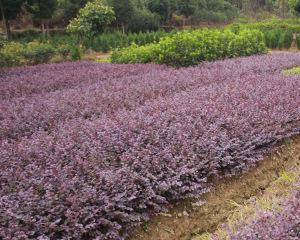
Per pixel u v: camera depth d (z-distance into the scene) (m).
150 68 15.88
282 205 4.86
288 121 8.13
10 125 8.16
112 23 41.03
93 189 5.07
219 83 11.52
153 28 43.00
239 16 54.94
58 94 11.12
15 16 36.00
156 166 5.81
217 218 5.93
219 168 6.63
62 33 40.19
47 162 6.00
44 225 4.63
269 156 7.51
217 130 6.96
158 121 7.35
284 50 28.27
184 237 5.59
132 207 5.41
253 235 4.06
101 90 11.19
